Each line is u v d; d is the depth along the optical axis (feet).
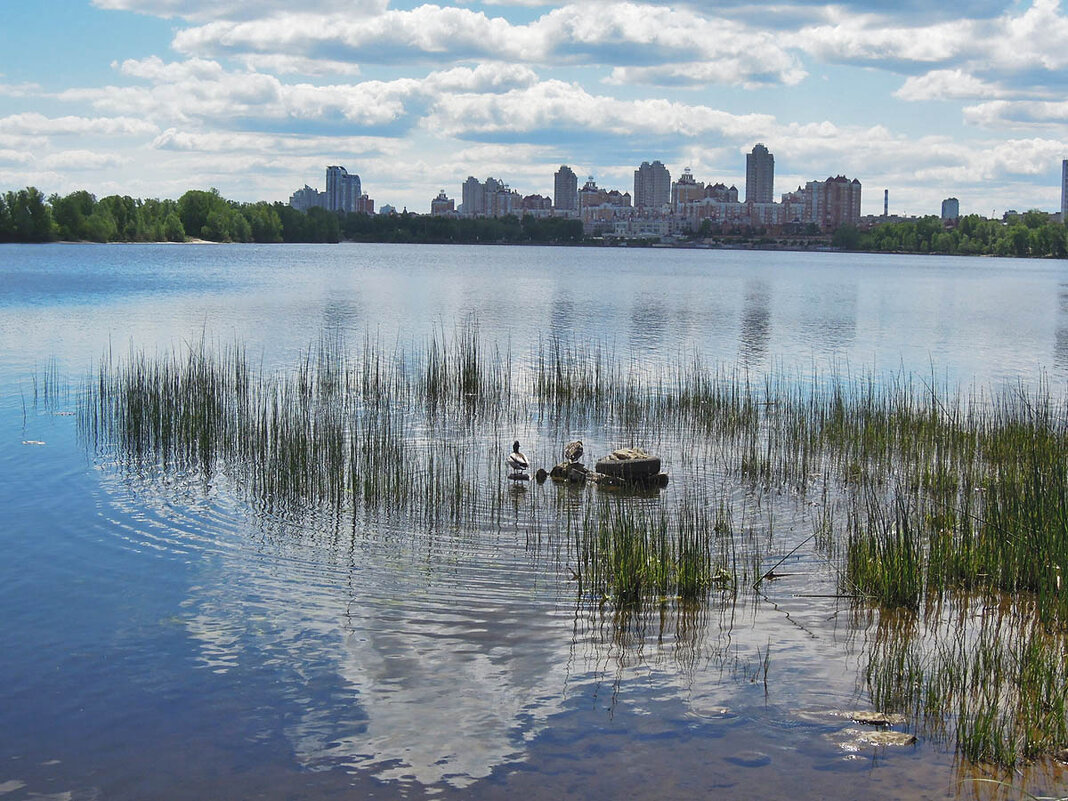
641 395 88.28
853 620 37.73
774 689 31.83
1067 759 27.78
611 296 222.69
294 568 42.24
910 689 31.32
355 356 108.88
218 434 66.85
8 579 40.52
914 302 220.02
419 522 49.14
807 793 26.04
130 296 188.75
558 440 70.03
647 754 27.96
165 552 44.06
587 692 31.63
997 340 143.13
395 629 36.11
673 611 38.37
